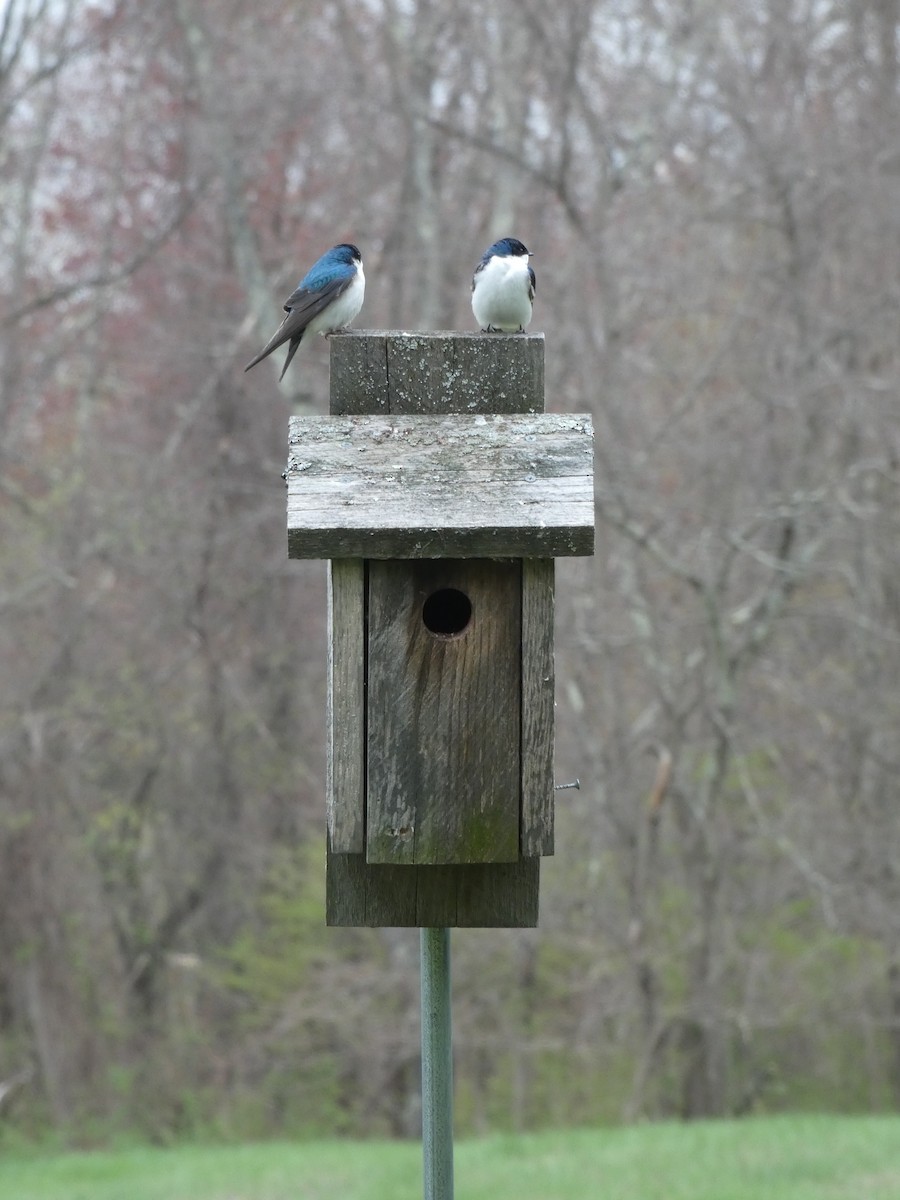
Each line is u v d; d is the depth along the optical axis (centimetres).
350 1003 1877
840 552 1756
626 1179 1079
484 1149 1288
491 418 553
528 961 1831
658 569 1762
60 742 2020
